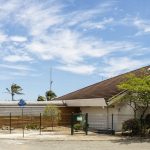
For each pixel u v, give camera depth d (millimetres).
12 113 43031
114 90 37344
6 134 33312
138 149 24031
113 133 33562
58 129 38531
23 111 43562
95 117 39562
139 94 31562
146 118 34031
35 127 39938
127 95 33062
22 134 33250
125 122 32844
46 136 31484
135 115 33656
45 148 24297
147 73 35219
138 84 30625
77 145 25891
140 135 32219
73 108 43688
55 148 24297
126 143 27078
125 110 36438
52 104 43281
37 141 28172
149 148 24547
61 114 42938
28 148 24312
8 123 40469
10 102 43219
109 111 37219
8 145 25828
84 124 33844
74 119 33562
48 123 41125
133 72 42469
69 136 31516
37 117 41406
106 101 35562
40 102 44219
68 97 45781
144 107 33500
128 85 30641
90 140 28828
